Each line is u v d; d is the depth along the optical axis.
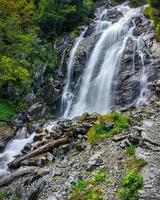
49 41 27.83
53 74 25.08
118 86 21.25
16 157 16.69
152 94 19.41
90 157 14.16
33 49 25.53
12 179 14.30
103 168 13.05
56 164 14.43
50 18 27.92
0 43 21.88
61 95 23.61
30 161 15.17
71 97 23.39
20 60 23.27
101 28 26.80
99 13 30.33
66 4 28.08
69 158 14.65
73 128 16.75
